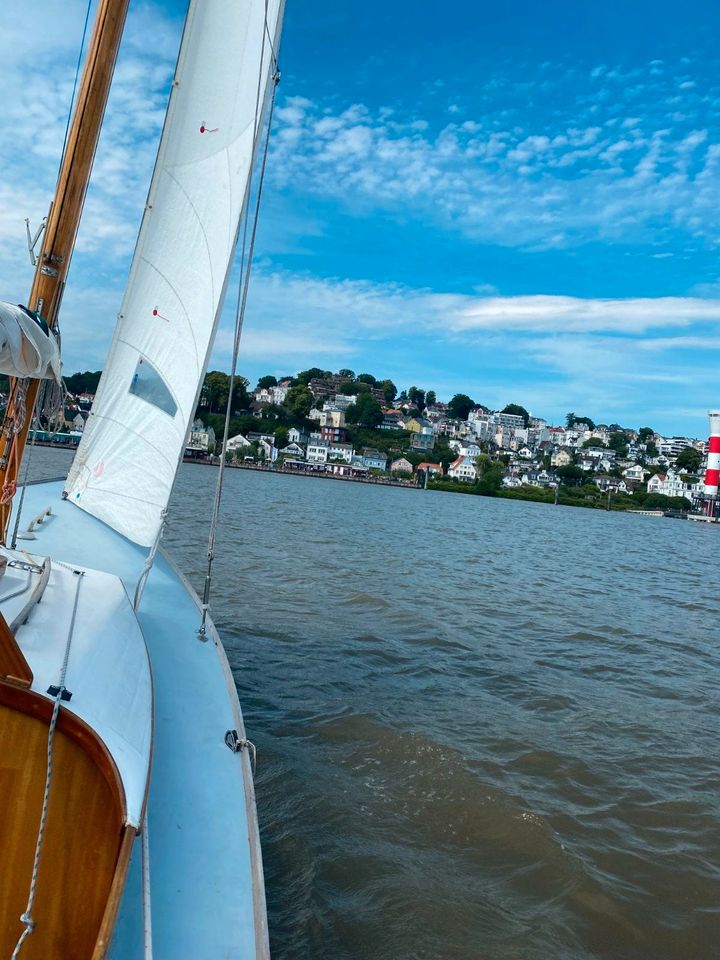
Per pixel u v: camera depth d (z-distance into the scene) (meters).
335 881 4.94
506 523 53.00
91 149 4.52
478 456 158.00
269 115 4.82
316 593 13.81
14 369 3.66
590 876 5.24
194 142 4.87
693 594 21.19
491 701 8.77
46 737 2.45
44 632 3.17
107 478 5.35
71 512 6.51
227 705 4.15
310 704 7.91
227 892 2.76
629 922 4.82
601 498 153.38
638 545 45.81
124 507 5.23
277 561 17.00
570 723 8.30
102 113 4.53
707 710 9.27
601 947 4.58
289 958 4.21
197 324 4.79
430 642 11.16
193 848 2.95
